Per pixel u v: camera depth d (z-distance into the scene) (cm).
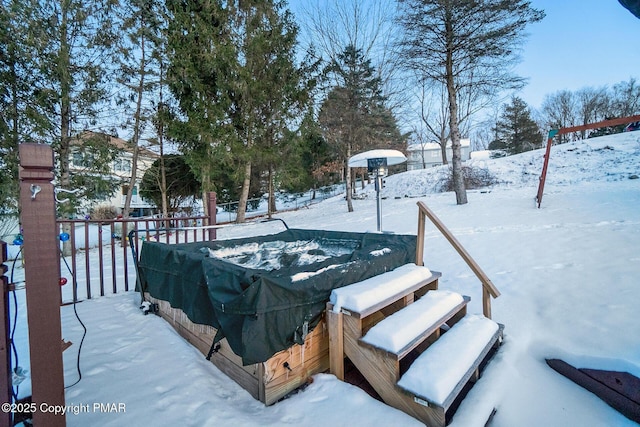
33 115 660
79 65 744
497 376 178
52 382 109
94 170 795
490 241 476
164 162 1180
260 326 154
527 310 255
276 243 382
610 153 1287
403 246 282
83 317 275
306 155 1709
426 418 143
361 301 176
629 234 429
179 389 171
